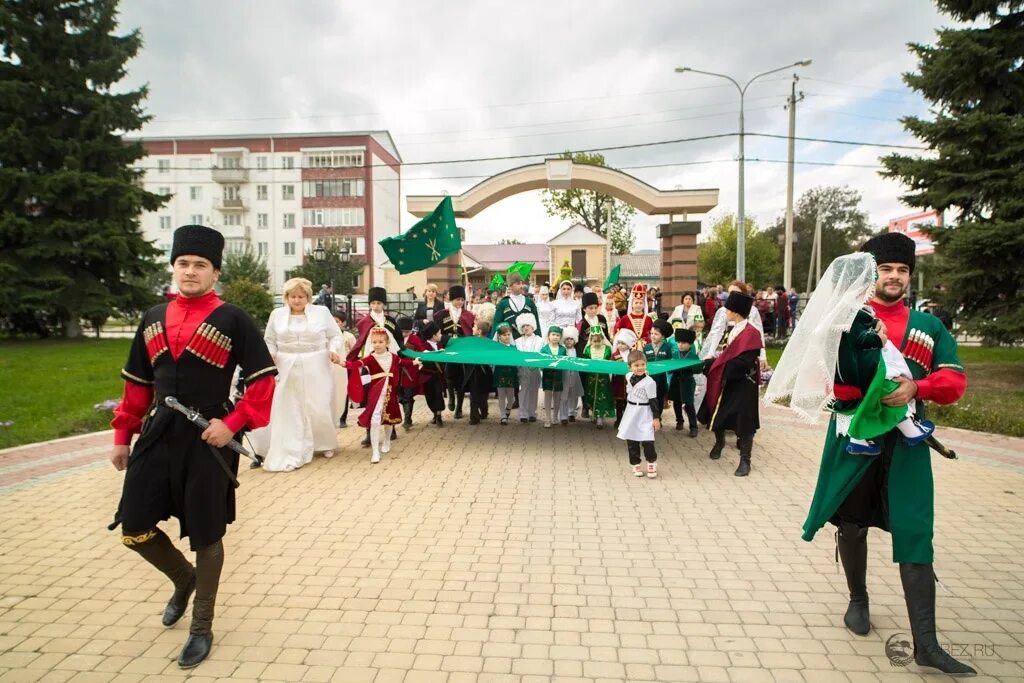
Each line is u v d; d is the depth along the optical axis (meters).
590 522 5.18
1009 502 5.67
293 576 4.15
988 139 11.72
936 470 6.70
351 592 3.93
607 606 3.76
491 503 5.64
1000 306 11.88
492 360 7.83
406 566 4.31
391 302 25.27
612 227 53.41
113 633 3.48
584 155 45.81
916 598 3.08
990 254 11.10
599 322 9.72
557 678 3.04
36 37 22.16
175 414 3.21
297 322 6.96
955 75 12.20
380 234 59.56
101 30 23.36
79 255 22.81
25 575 4.23
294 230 56.81
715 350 7.55
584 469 6.79
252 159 56.78
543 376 8.79
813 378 3.23
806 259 58.16
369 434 7.86
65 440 8.21
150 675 3.07
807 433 8.76
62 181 21.52
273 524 5.10
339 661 3.19
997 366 14.56
